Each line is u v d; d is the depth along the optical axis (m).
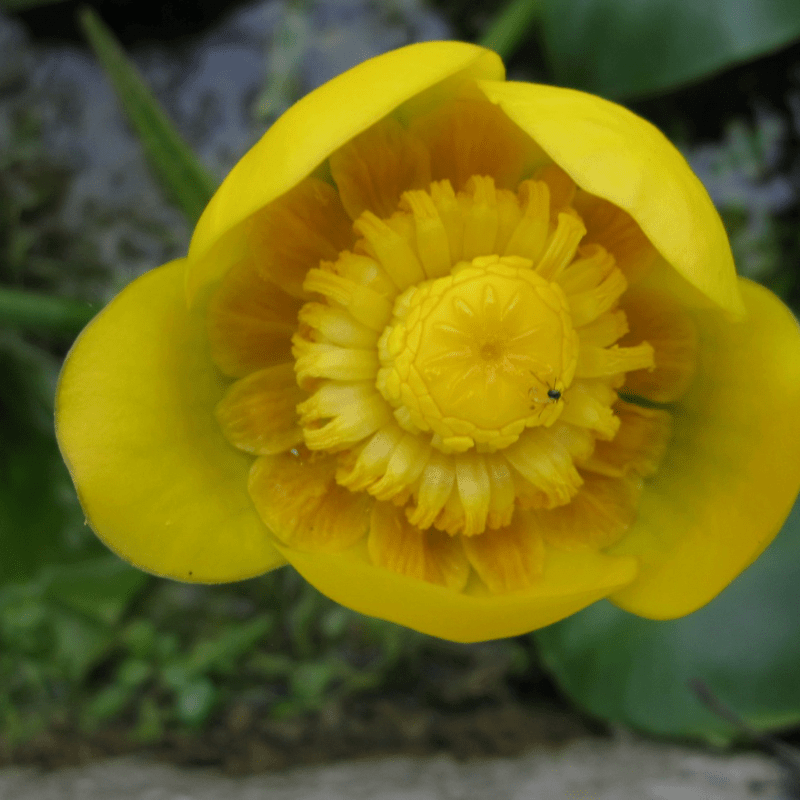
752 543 0.19
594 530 0.19
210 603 0.23
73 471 0.18
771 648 0.21
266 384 0.19
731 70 0.23
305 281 0.19
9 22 0.24
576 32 0.23
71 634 0.22
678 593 0.19
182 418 0.19
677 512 0.19
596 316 0.19
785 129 0.23
